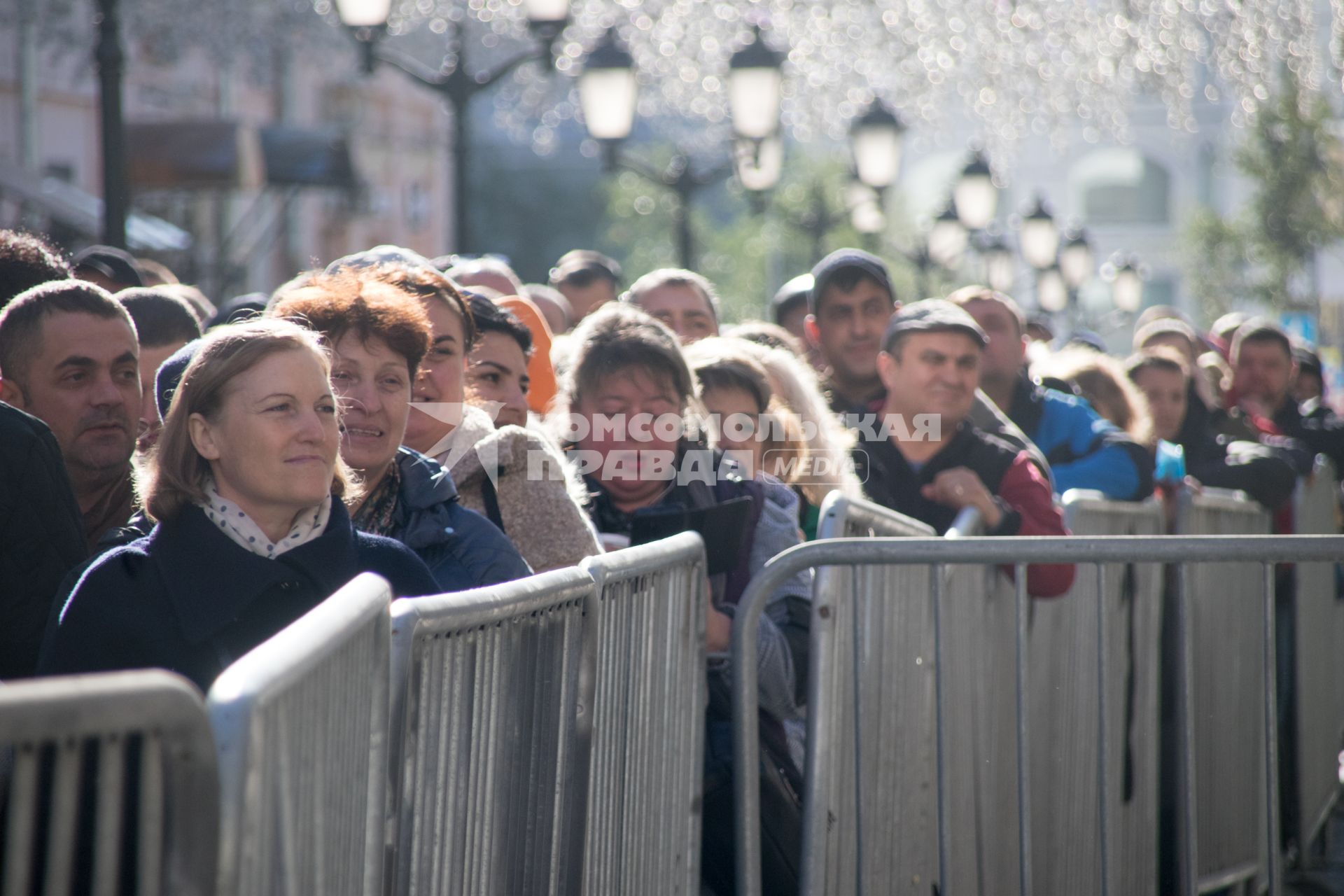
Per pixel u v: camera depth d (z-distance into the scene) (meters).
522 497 10.04
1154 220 187.25
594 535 10.28
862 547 9.78
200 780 4.38
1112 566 14.16
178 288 18.44
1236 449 20.55
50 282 10.99
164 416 8.06
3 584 8.58
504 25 59.59
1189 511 16.14
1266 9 52.38
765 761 10.22
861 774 9.94
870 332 17.67
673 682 9.66
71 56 77.00
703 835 10.98
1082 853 13.42
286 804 4.95
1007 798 12.24
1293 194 98.94
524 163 172.88
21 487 8.65
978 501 13.64
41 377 10.30
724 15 54.12
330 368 8.65
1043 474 14.87
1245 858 15.98
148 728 4.24
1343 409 62.94
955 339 14.48
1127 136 58.22
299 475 7.31
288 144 57.88
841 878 9.95
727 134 63.84
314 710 5.25
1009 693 12.34
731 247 116.44
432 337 9.71
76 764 4.09
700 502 11.16
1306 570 18.52
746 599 9.81
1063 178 187.75
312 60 84.00
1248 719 16.12
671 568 9.56
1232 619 15.72
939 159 169.25
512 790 7.25
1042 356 27.16
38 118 75.62
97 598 7.26
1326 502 23.45
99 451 10.41
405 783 6.17
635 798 8.93
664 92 58.09
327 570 7.41
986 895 11.58
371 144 108.25
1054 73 54.59
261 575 7.21
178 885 4.38
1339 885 17.73
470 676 6.74
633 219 121.50
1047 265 67.81
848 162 85.56
